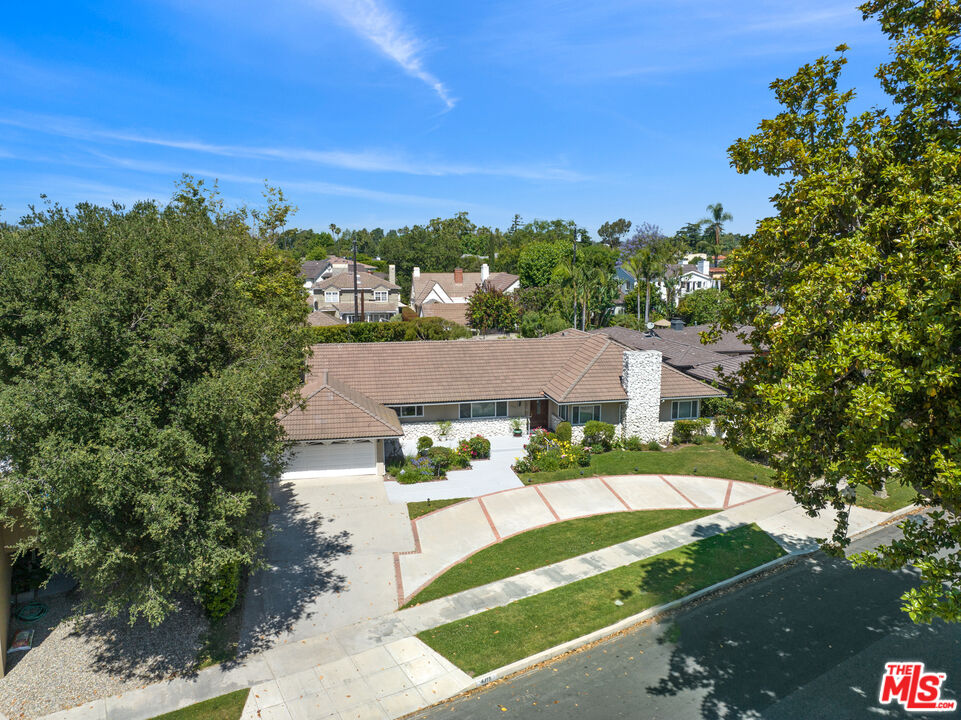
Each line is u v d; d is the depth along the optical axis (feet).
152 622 39.81
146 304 40.09
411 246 425.69
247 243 69.67
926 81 36.65
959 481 28.73
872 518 74.49
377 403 98.43
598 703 42.86
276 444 51.93
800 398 35.47
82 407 36.27
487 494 83.41
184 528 40.57
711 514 76.74
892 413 32.73
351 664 47.42
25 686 44.62
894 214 35.99
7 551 51.44
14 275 37.29
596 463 95.30
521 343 115.14
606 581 59.67
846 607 55.57
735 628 52.34
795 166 43.86
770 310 46.55
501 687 45.09
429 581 60.49
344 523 74.08
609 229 554.46
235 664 47.50
